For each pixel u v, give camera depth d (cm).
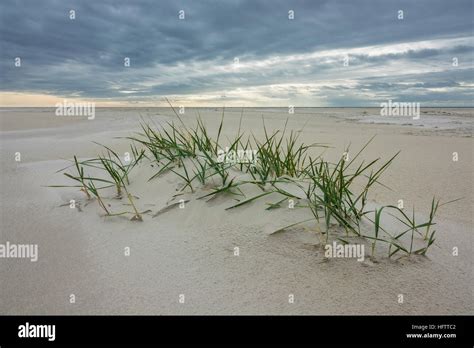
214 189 241
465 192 305
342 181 210
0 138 583
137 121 824
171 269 180
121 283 170
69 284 170
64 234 218
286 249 189
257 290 164
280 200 222
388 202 277
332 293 162
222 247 196
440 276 174
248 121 865
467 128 755
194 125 743
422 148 507
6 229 225
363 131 705
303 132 675
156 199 252
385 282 168
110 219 234
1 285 169
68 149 476
